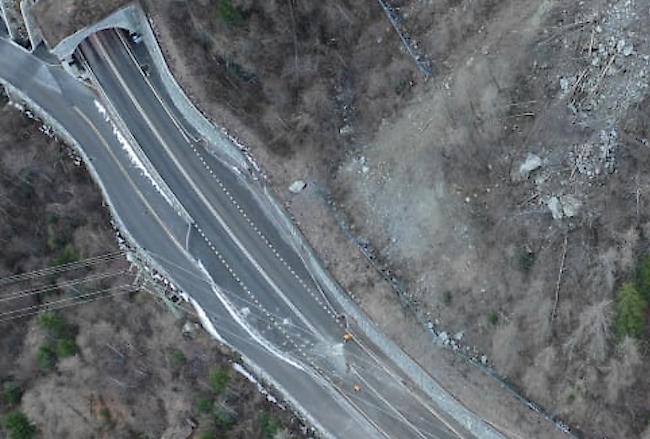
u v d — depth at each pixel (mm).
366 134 69375
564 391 60562
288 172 70250
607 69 60969
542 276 61500
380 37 69000
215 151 72688
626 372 58031
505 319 62656
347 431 66062
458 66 66375
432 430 64688
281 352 68562
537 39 63312
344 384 66938
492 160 64250
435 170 66312
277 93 70500
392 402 65750
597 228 60344
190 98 72000
